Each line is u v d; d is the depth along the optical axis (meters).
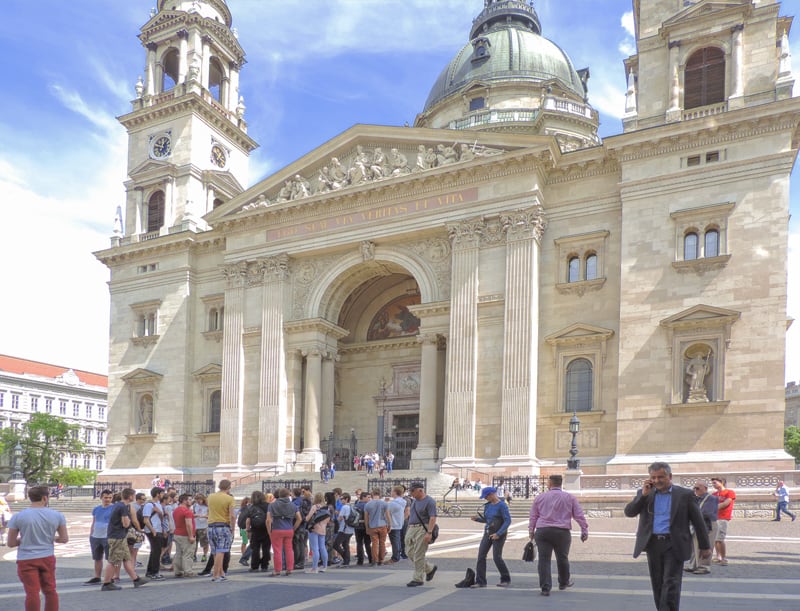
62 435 100.94
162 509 18.88
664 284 39.31
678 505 10.47
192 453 54.47
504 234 43.75
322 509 18.72
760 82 40.19
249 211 52.16
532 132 66.00
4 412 113.94
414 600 13.56
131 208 61.62
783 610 12.02
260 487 44.22
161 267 58.12
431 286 46.56
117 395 58.19
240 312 52.06
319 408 49.72
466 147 45.62
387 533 20.50
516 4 79.75
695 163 39.94
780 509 30.55
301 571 18.72
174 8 63.84
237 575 18.19
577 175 43.84
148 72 63.41
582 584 15.25
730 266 37.91
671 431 37.72
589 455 40.44
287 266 51.31
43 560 11.70
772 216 37.38
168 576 18.28
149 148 61.75
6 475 98.31
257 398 50.47
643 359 39.06
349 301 55.69
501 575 15.41
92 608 13.47
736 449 36.16
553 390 42.06
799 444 98.12
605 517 33.81
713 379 37.53
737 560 18.84
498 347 42.69
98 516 17.53
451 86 75.44
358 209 49.00
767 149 38.09
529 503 34.88
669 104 42.25
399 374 55.00
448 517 34.44
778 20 42.56
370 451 54.78
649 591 14.12
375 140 49.97
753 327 36.84
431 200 46.41
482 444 42.03
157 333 57.06
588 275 42.94
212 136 62.50
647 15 44.41
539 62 72.94
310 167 52.16
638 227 40.50
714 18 41.62
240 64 67.50
